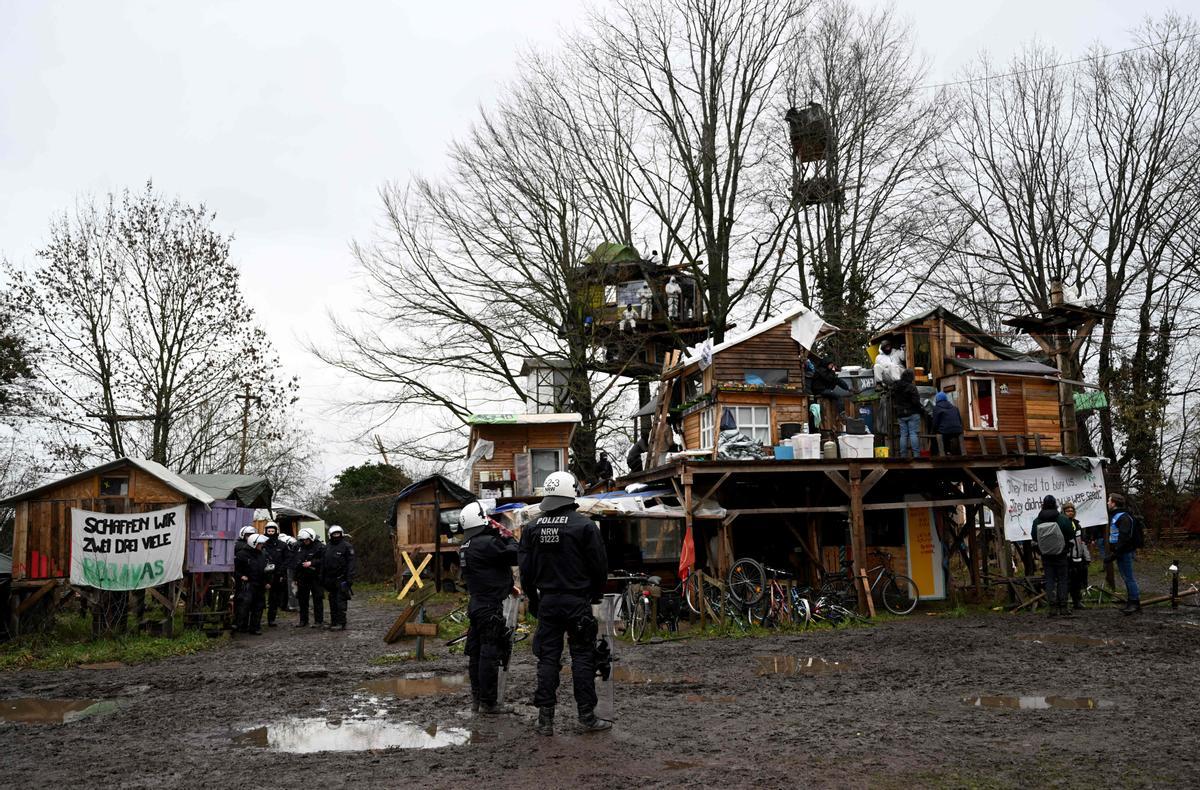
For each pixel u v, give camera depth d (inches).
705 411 945.5
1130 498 1430.9
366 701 428.1
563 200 1485.0
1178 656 502.9
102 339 1241.4
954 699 400.8
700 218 1542.8
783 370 933.2
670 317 1535.4
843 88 1446.9
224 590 829.8
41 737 362.6
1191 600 797.9
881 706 388.2
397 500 1321.4
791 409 928.9
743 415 917.2
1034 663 492.4
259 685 488.1
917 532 901.2
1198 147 1424.7
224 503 850.1
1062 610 718.5
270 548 860.6
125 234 1246.9
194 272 1263.5
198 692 470.9
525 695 429.7
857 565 784.3
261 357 1317.7
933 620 737.0
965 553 915.4
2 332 1143.6
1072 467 851.4
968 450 924.6
